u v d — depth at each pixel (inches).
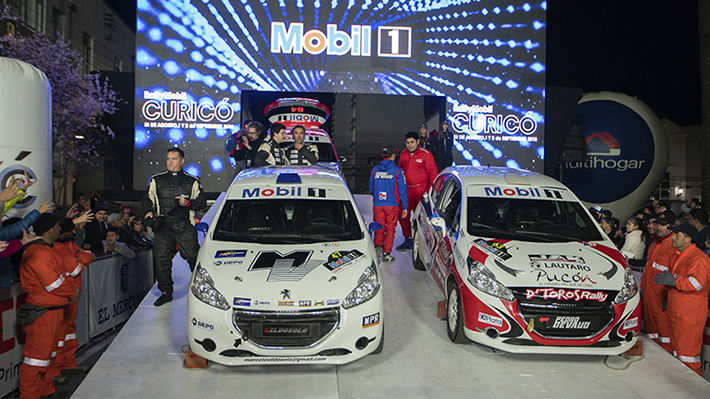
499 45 597.0
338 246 172.7
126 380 154.3
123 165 618.5
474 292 166.6
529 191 211.5
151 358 169.3
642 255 280.4
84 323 239.8
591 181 717.9
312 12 571.8
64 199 650.8
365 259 165.5
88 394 145.7
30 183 163.5
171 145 557.3
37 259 161.2
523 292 159.8
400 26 584.7
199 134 559.2
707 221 244.8
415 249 267.7
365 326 150.3
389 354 175.3
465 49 594.2
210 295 148.9
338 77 578.6
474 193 209.6
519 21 597.9
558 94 657.6
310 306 145.3
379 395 148.1
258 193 195.5
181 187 214.4
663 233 209.2
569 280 163.0
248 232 181.8
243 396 146.1
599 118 714.8
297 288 148.4
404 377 159.5
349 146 722.2
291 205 190.7
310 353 145.1
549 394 151.1
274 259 162.2
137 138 553.6
